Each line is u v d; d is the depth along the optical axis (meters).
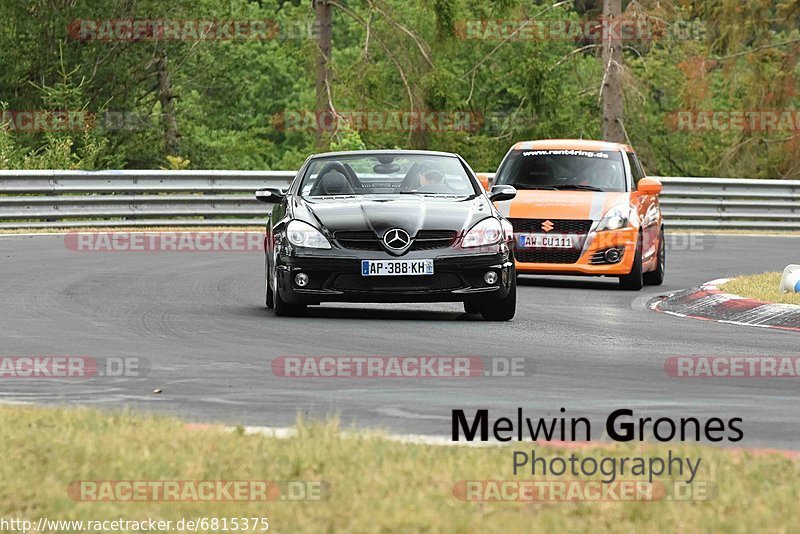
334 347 41.22
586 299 58.81
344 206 49.47
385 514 19.97
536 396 32.66
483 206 50.28
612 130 139.50
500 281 48.50
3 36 138.00
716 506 20.64
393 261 47.66
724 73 168.25
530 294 60.47
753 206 113.75
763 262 80.88
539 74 160.62
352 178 52.09
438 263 47.78
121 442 24.81
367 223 48.22
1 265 68.62
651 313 53.38
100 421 27.17
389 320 48.69
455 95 155.75
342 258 47.78
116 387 33.66
